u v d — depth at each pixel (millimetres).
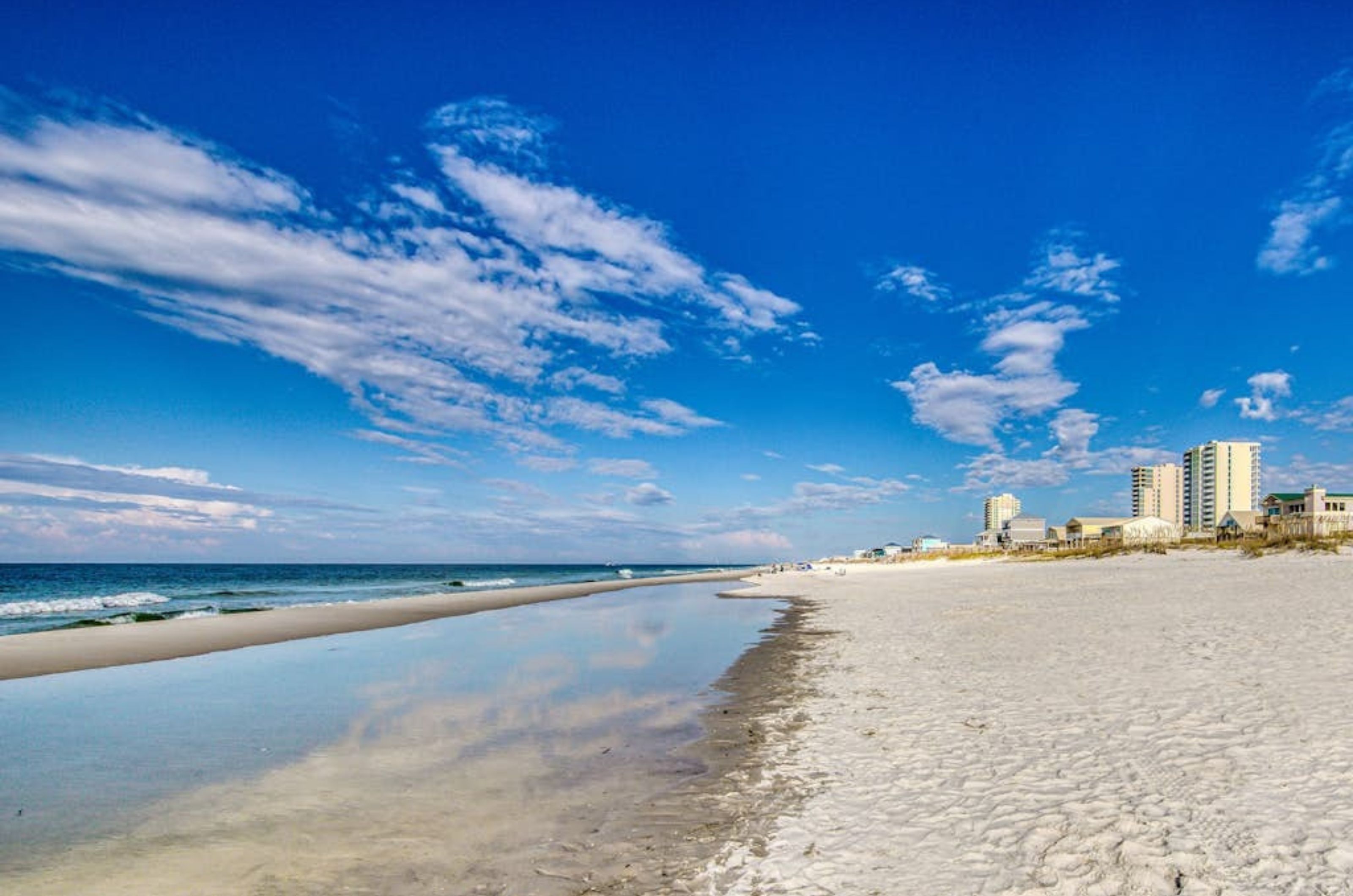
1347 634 12523
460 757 8625
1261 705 8375
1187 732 7605
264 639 20578
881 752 8094
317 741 9336
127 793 7348
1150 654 12195
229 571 149625
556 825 6492
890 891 4887
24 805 7020
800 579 72312
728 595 45219
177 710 11164
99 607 37406
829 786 7156
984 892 4742
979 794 6516
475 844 6102
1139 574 35719
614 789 7422
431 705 11500
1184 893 4480
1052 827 5629
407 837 6242
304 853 5910
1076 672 11367
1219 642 12727
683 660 16328
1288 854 4812
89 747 9047
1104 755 7164
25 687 13234
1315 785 5898
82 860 5770
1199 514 131375
